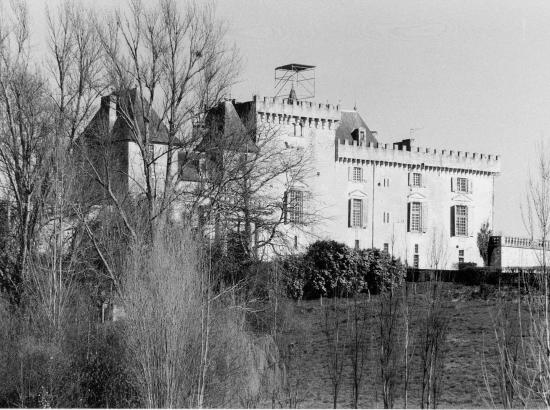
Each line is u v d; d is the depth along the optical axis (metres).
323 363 44.78
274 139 79.69
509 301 52.47
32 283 43.59
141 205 49.53
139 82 52.12
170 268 35.12
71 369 37.00
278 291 52.34
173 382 33.81
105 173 51.41
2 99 50.16
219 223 51.78
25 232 46.72
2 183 50.19
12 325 40.25
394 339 40.47
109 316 43.38
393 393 35.91
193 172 55.78
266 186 69.75
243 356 37.56
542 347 28.27
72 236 48.00
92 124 58.38
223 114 54.09
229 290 44.91
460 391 42.00
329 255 73.19
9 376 36.44
